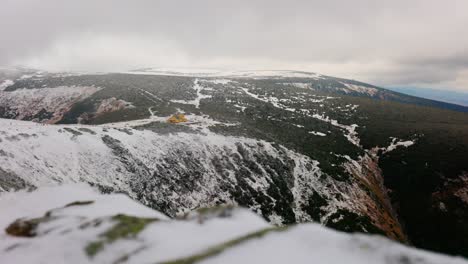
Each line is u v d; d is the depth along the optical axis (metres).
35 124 41.72
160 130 50.00
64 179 28.92
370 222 43.81
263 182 46.00
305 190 47.41
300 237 7.75
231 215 10.17
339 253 7.03
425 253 6.90
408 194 52.84
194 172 41.88
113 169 34.44
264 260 6.75
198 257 6.88
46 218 10.73
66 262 7.72
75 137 36.59
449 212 46.50
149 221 9.75
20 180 25.25
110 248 8.12
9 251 8.65
